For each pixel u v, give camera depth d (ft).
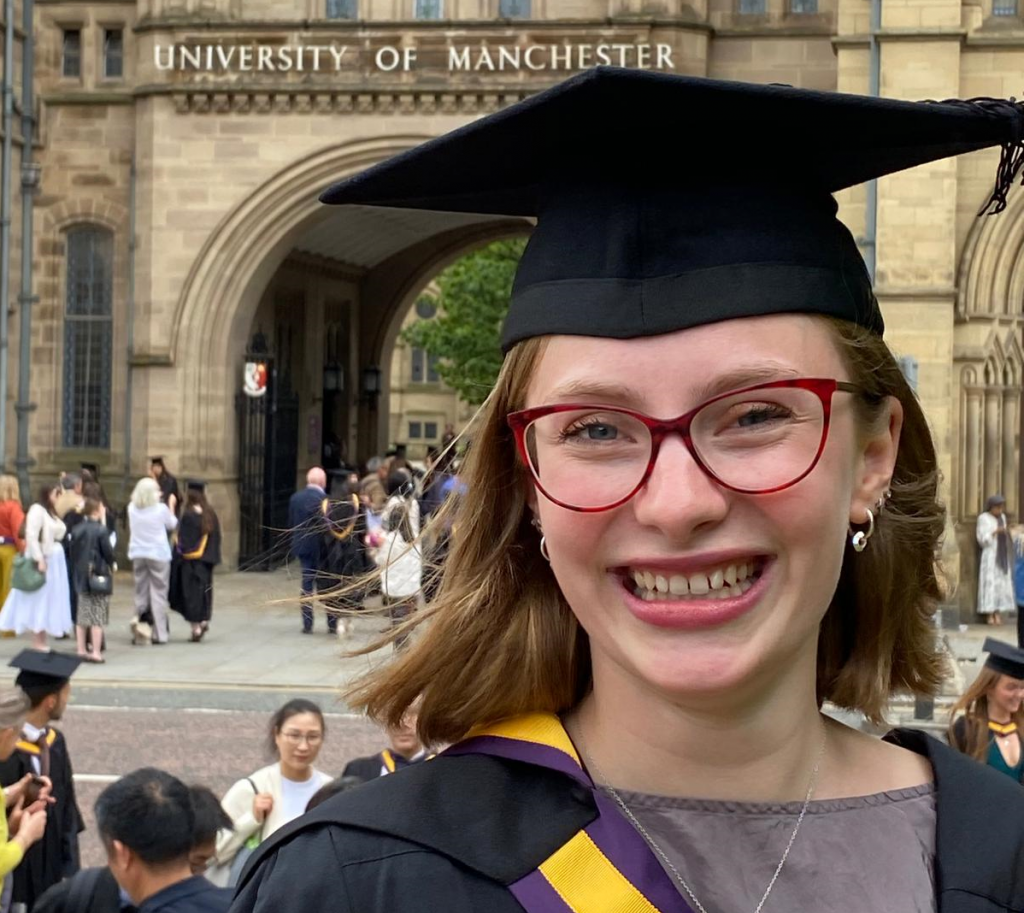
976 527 69.41
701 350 6.38
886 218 69.21
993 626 67.82
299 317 102.78
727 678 6.28
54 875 23.67
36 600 57.77
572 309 6.66
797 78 82.02
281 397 99.66
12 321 88.63
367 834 6.42
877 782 7.09
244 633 63.31
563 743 6.77
